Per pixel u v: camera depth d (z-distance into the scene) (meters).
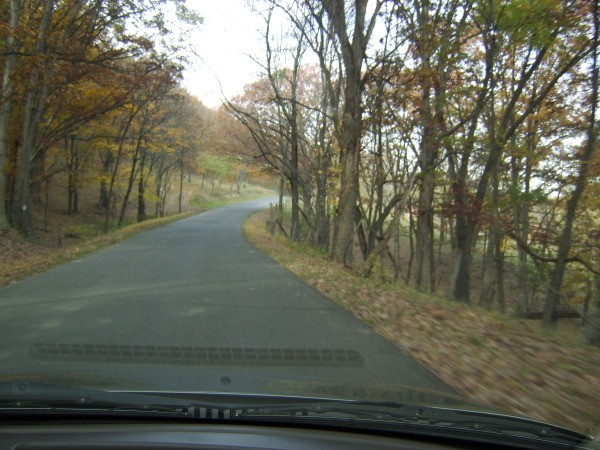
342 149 18.38
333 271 14.30
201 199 66.88
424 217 21.06
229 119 34.97
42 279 11.10
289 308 8.77
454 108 20.91
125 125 36.56
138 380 4.05
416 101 17.12
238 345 6.34
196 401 3.39
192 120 45.12
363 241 22.83
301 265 14.95
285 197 87.69
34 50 19.66
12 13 18.94
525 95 20.47
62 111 24.73
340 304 9.34
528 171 21.75
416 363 5.90
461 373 5.60
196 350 6.05
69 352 5.84
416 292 12.10
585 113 19.42
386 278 15.02
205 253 17.14
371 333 7.26
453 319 8.45
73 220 41.59
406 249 43.47
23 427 3.20
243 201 75.38
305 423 3.29
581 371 5.76
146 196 44.59
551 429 3.36
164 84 27.31
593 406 4.75
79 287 10.19
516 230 22.98
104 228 36.47
